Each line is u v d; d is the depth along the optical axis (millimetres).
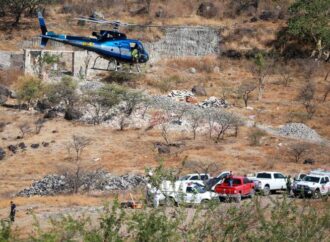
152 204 52062
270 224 54750
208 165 172875
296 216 58875
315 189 129375
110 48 161250
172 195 62594
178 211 51688
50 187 156250
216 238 52344
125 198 133000
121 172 174625
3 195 152875
